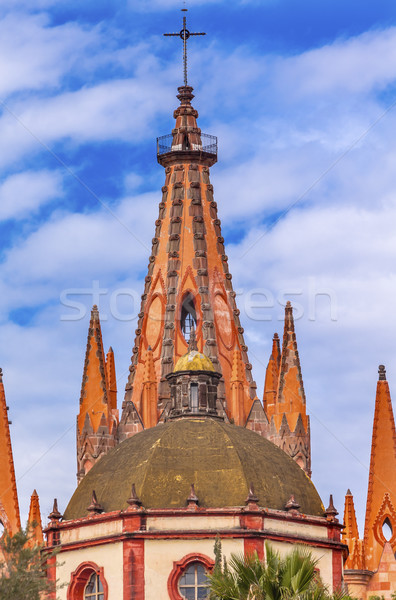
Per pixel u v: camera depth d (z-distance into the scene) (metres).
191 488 88.31
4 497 103.88
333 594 78.06
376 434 105.12
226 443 90.88
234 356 112.25
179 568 86.69
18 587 76.00
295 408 109.06
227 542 87.06
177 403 96.69
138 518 87.31
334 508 91.25
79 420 109.31
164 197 119.06
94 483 91.69
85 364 110.31
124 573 86.69
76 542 89.12
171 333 113.81
